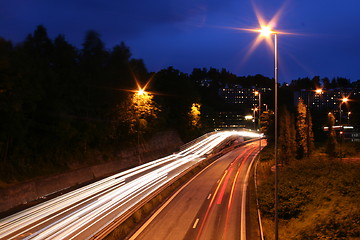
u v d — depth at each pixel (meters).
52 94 34.84
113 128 48.16
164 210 28.11
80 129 41.22
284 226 22.69
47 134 36.22
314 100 199.25
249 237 21.31
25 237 18.38
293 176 33.34
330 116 57.03
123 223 22.94
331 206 21.59
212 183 41.22
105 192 30.73
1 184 28.98
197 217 25.95
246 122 164.50
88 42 43.41
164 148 66.31
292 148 48.69
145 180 37.28
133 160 51.97
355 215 18.25
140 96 50.19
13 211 26.23
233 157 70.81
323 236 17.11
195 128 86.38
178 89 82.00
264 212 26.36
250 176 46.56
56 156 37.91
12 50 27.22
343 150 52.12
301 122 51.03
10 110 28.47
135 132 51.62
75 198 28.33
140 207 26.42
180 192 35.69
